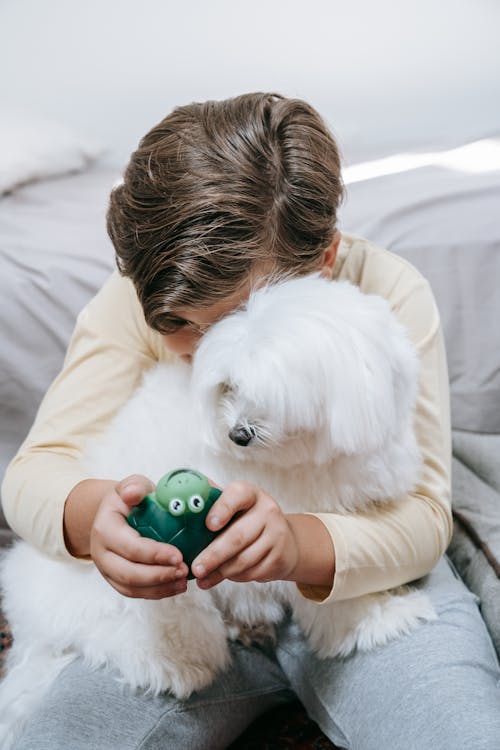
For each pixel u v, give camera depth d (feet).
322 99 6.21
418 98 6.09
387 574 2.78
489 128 5.44
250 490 2.39
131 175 2.80
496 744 2.40
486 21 6.60
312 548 2.60
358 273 3.39
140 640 2.77
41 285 4.17
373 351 2.30
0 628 3.88
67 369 3.34
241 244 2.55
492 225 4.17
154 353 3.34
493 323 4.18
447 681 2.64
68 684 2.77
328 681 2.87
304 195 2.71
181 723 2.76
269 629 3.11
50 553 2.86
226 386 2.37
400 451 2.67
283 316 2.27
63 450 3.13
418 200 4.29
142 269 2.63
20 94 6.61
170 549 2.27
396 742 2.57
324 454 2.41
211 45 6.71
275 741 3.27
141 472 2.80
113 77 6.67
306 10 6.75
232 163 2.64
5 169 5.00
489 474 4.02
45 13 6.98
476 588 3.44
